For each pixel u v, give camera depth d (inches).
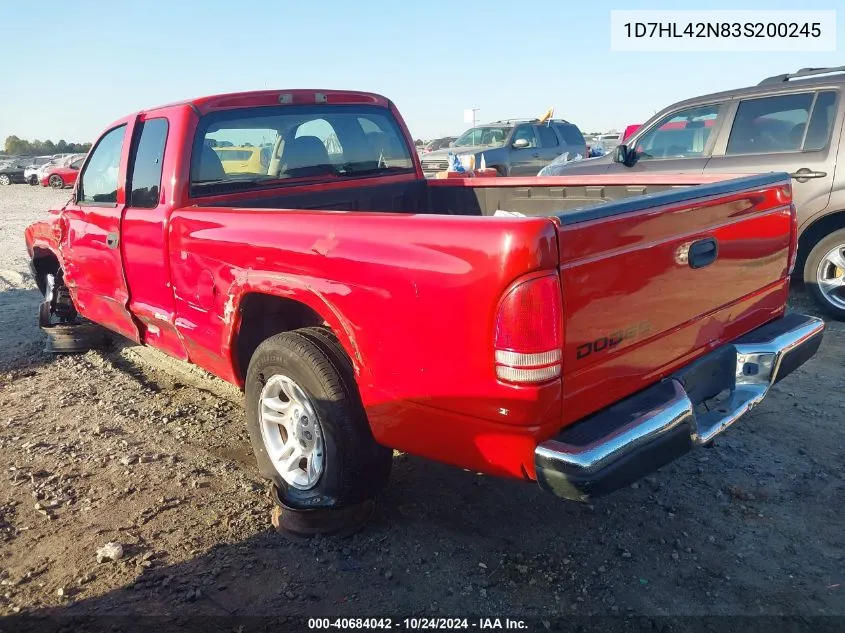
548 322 86.1
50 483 143.5
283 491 128.1
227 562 115.8
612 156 305.3
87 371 214.4
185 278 143.3
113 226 167.2
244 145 158.2
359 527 122.7
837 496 130.1
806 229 241.6
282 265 117.0
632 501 131.0
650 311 102.0
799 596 104.5
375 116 188.4
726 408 115.3
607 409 98.4
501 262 86.2
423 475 142.5
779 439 152.7
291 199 165.2
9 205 863.7
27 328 265.6
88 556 118.3
